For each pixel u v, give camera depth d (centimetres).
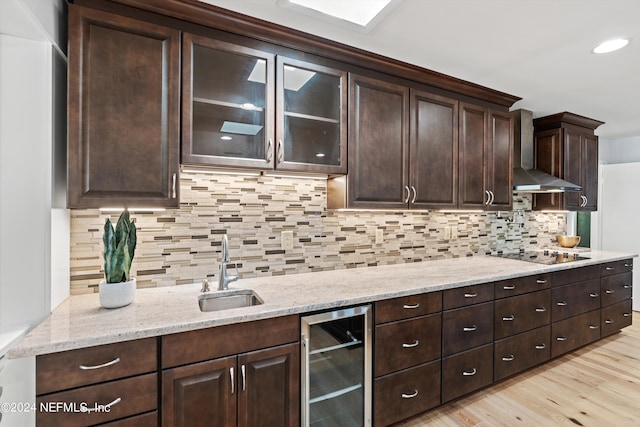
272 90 174
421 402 187
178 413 126
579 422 190
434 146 230
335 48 189
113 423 116
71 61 134
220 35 164
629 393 221
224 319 133
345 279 204
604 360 271
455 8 155
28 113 130
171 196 151
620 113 325
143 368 121
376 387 172
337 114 194
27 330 124
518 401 211
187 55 155
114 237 147
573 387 228
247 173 195
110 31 141
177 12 153
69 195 134
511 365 228
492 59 208
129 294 147
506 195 270
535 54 202
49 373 108
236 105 166
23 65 129
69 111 133
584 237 447
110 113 140
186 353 127
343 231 237
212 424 132
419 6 154
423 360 188
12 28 122
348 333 165
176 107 152
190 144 155
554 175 331
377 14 161
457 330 202
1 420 109
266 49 174
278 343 146
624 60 210
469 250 305
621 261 321
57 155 138
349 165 196
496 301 221
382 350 174
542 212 371
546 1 149
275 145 174
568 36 181
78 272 162
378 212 252
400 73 216
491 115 262
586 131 353
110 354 116
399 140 215
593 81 244
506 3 151
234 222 199
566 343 266
